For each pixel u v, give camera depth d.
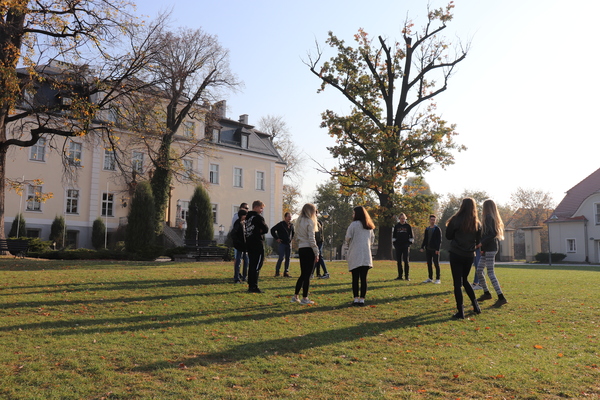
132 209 25.31
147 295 9.00
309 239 8.62
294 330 6.52
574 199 50.03
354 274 8.63
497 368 4.88
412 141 28.11
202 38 31.03
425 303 8.89
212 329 6.41
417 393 4.16
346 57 29.53
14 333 5.92
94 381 4.27
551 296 9.72
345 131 29.12
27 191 33.44
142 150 37.84
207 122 35.31
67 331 6.08
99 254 21.48
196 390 4.07
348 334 6.36
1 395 3.87
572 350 5.67
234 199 45.72
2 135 19.58
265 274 13.61
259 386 4.23
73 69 20.50
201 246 23.53
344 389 4.22
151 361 4.87
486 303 8.91
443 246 64.00
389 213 27.67
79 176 35.88
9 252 19.61
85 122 19.61
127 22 19.58
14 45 17.42
